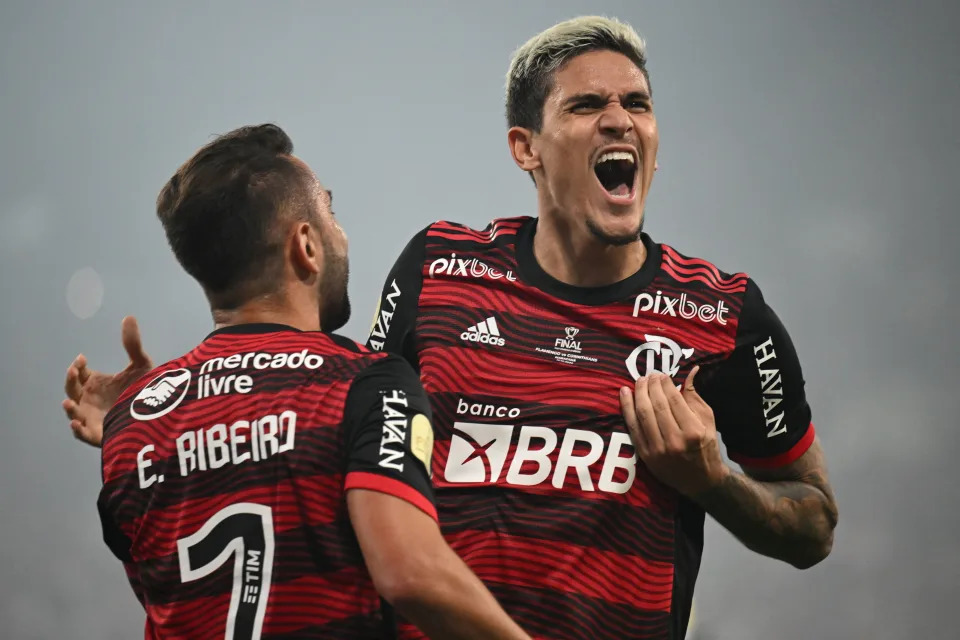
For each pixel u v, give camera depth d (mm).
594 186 8203
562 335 8195
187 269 6594
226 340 6320
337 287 6793
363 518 5500
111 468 6156
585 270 8352
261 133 6754
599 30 8547
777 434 8477
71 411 7422
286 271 6508
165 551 5902
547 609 7570
